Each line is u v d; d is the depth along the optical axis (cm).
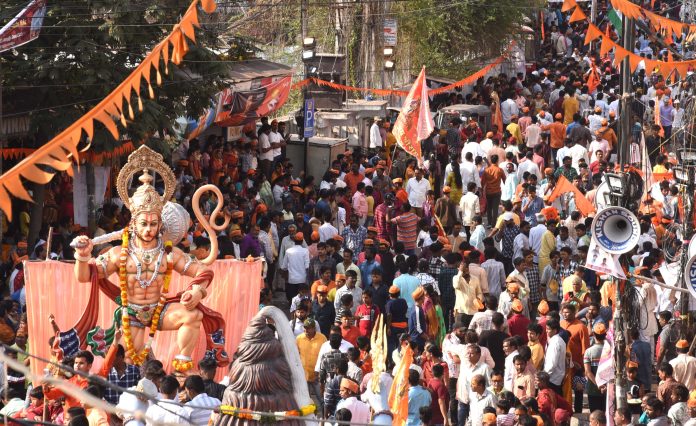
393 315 1827
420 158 2797
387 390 1279
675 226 2178
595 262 1572
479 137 3456
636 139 3372
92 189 2241
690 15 2395
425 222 2438
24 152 2258
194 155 2619
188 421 1077
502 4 4453
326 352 1587
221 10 3762
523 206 2597
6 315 1744
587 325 1838
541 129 3547
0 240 2036
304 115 2969
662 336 1841
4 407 1359
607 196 1719
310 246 2244
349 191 2653
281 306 2267
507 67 4869
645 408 1485
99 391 1303
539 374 1520
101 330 1555
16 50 2152
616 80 5053
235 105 2795
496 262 2088
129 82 1131
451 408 1689
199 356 1631
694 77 2083
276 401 911
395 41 3866
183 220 1573
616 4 1572
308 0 3781
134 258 1538
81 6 2152
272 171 2973
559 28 6191
